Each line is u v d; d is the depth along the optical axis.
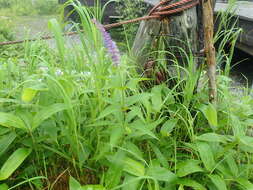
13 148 1.40
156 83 1.90
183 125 1.66
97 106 1.39
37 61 1.75
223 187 1.20
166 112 1.70
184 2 1.65
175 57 1.73
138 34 1.97
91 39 1.37
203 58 1.73
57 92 1.28
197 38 1.73
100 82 1.41
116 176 1.15
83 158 1.28
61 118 1.35
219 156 1.35
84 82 1.57
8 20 8.51
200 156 1.31
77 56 1.62
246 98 1.93
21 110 1.30
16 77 1.72
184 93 1.64
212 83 1.65
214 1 1.70
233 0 1.93
